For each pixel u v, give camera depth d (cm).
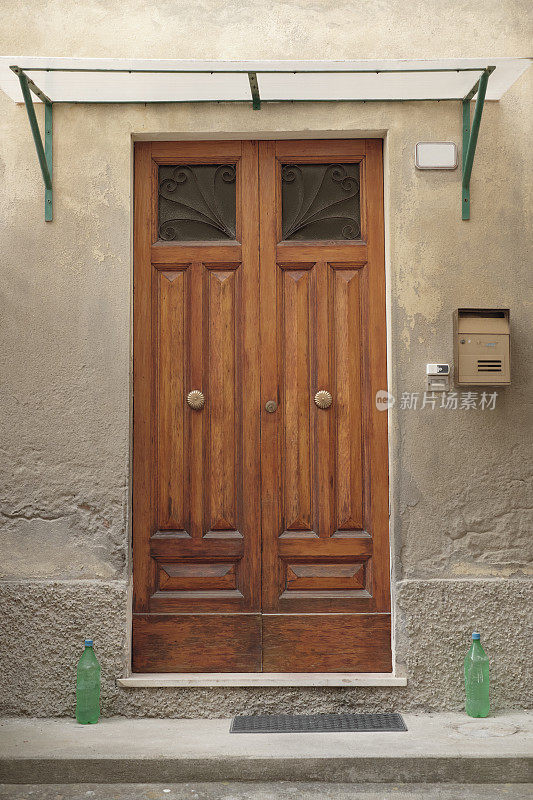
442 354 449
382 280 458
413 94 442
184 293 460
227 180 462
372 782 372
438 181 452
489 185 454
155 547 452
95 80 421
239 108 452
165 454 456
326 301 458
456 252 451
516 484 445
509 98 456
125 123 453
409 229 451
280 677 436
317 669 447
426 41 455
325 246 460
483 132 455
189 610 450
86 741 393
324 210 460
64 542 441
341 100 450
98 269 449
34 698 432
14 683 433
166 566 453
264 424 456
